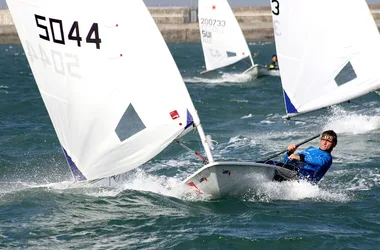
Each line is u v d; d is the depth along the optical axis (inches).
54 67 1448.1
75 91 1435.8
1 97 3540.8
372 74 2160.4
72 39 1417.3
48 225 1296.8
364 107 2984.7
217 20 4749.0
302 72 2177.7
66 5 1411.2
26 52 1477.6
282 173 1450.5
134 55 1417.3
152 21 1423.5
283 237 1204.5
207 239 1199.6
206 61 4869.6
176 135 1409.9
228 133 2411.4
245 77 4650.6
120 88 1418.6
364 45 2158.0
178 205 1402.6
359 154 1966.0
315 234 1220.5
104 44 1414.9
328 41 2153.1
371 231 1244.5
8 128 2524.6
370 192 1528.1
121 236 1227.9
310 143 2187.5
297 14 2151.8
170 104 1414.9
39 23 1438.2
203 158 1427.2
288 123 2620.6
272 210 1365.7
